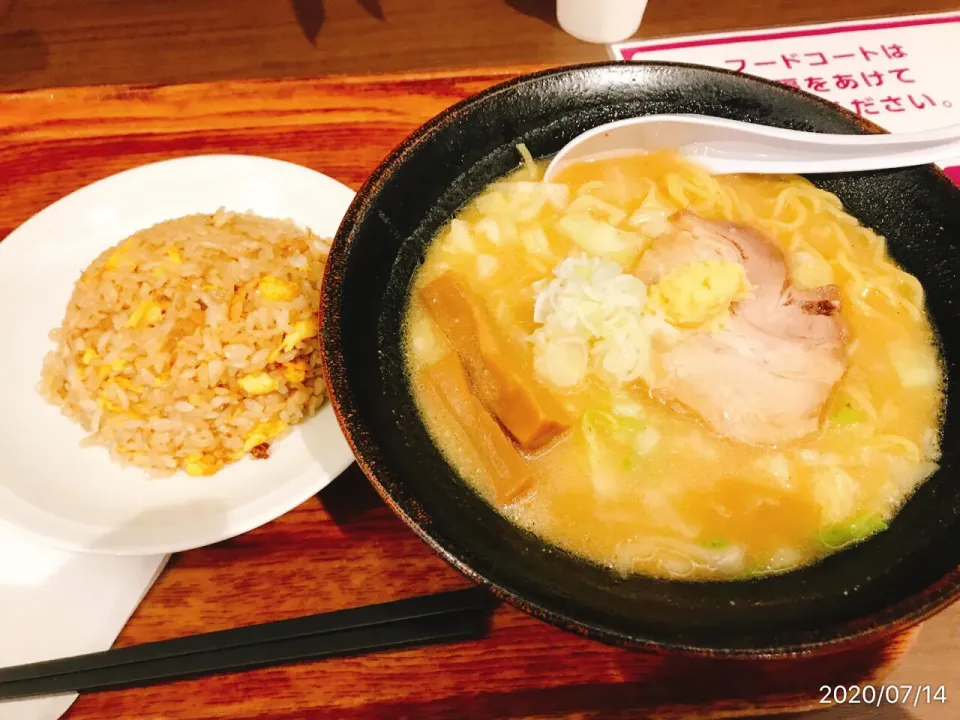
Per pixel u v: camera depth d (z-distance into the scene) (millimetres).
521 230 319
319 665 262
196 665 255
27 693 248
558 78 314
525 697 259
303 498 273
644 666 263
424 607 266
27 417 305
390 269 288
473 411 269
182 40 489
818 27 466
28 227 338
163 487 293
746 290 293
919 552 235
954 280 286
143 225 358
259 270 325
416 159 293
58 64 474
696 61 449
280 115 402
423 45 482
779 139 316
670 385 280
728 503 261
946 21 467
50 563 269
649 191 329
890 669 262
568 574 238
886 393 282
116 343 308
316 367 318
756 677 261
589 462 268
